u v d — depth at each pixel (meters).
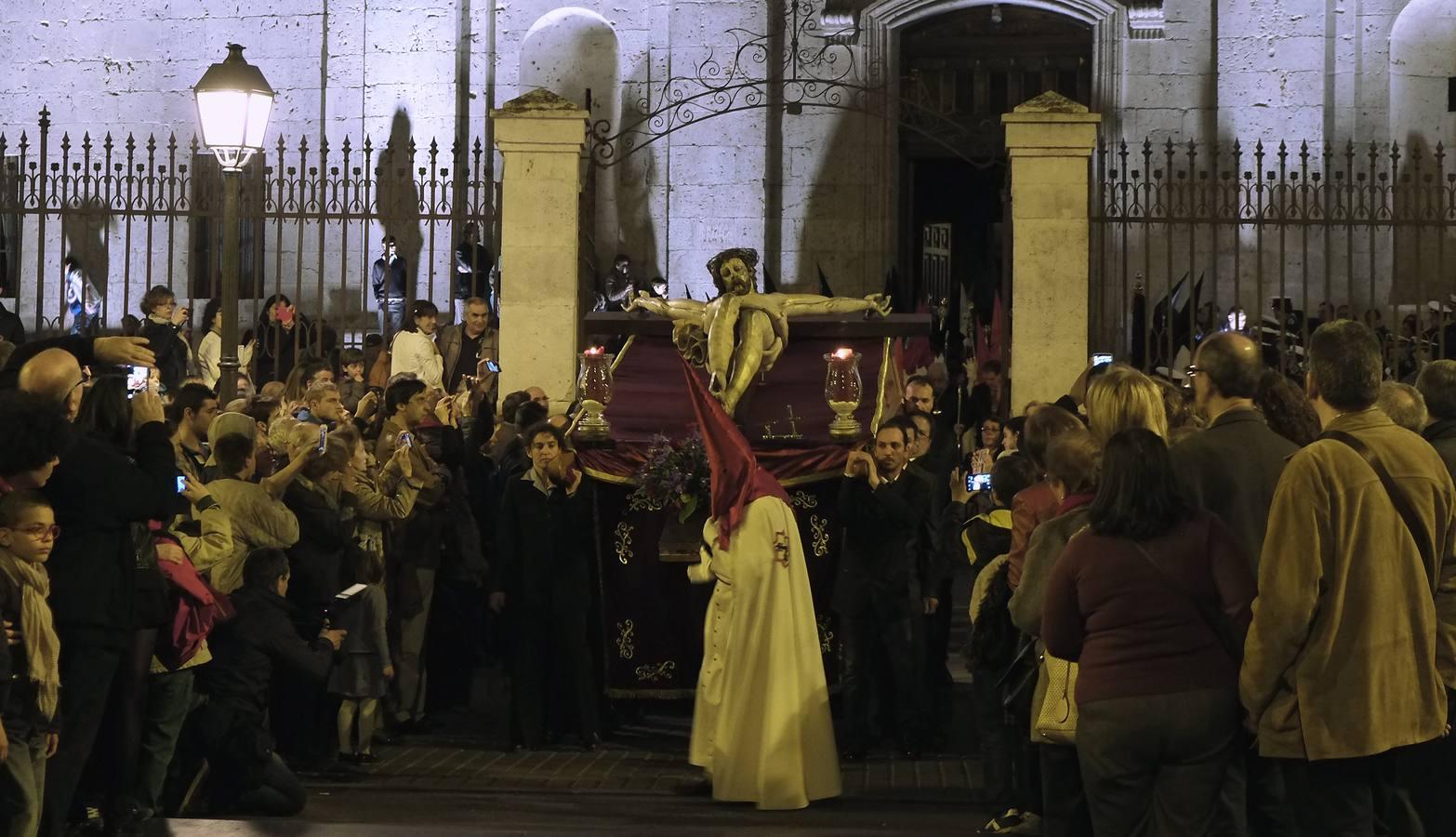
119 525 6.62
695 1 21.94
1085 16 21.56
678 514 9.93
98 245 23.66
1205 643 5.18
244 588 8.05
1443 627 5.67
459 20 22.59
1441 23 20.94
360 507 9.59
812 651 8.51
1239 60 21.19
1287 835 6.19
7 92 24.12
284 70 23.11
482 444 12.32
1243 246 20.84
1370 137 20.98
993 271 22.56
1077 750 5.66
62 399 6.57
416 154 22.44
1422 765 5.81
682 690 10.16
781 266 21.94
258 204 14.73
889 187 21.78
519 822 7.48
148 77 23.73
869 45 21.80
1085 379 10.59
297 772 9.18
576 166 13.98
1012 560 6.59
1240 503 5.64
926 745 9.82
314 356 14.27
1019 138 13.62
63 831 6.64
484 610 11.53
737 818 7.91
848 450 9.88
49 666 5.97
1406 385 6.53
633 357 11.10
